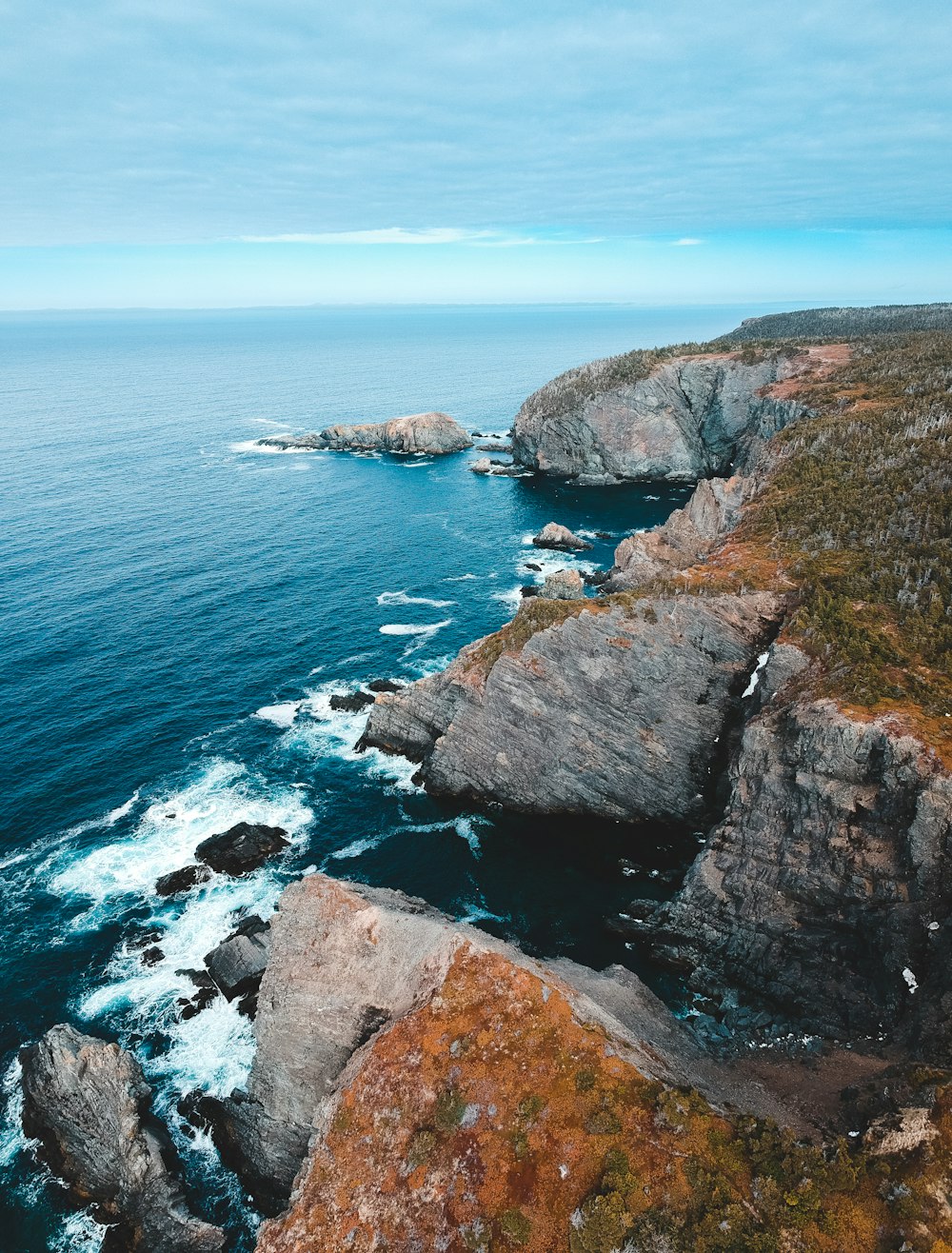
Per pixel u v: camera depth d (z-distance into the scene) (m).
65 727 74.44
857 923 43.06
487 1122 32.31
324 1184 32.91
